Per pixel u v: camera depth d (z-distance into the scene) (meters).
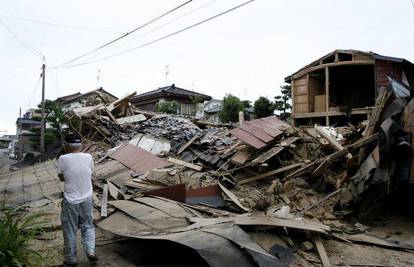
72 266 4.13
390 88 7.47
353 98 17.47
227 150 8.95
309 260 4.49
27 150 27.36
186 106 29.31
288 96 22.20
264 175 7.87
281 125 9.30
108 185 8.04
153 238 4.12
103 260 4.39
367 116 14.48
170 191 6.70
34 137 26.92
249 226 4.72
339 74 17.09
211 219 4.85
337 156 7.31
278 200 7.12
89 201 4.27
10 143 36.94
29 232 4.01
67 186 4.19
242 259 3.55
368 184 6.50
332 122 16.17
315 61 16.39
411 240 5.63
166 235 4.20
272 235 4.77
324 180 7.56
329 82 17.03
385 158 6.40
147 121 14.36
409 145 6.24
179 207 5.54
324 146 8.26
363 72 16.75
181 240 3.84
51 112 24.08
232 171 8.12
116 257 4.50
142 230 4.62
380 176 6.36
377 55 14.36
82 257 4.50
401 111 6.81
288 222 4.82
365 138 7.03
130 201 6.09
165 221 4.85
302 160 8.18
